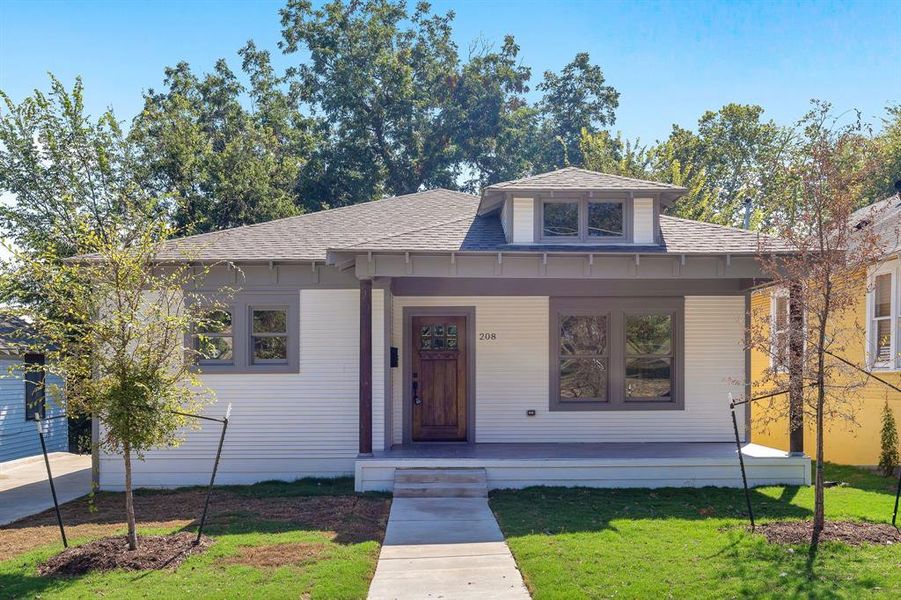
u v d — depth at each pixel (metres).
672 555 7.62
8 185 24.08
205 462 12.88
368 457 11.64
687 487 11.61
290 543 8.39
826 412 8.81
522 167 37.59
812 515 9.41
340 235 14.09
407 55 35.53
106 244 8.18
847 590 6.47
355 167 34.06
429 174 36.09
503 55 38.12
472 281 13.63
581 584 6.81
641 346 13.95
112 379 7.94
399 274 11.34
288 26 36.03
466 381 13.98
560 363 13.93
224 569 7.43
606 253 11.33
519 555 7.82
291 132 34.00
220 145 32.62
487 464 11.54
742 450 12.66
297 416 12.97
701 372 13.89
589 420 13.83
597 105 42.12
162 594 6.66
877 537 8.09
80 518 10.49
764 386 14.73
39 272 8.09
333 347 12.99
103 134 24.80
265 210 29.23
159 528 9.34
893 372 13.36
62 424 21.97
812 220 8.41
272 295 12.99
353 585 6.88
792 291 9.34
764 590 6.51
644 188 12.27
